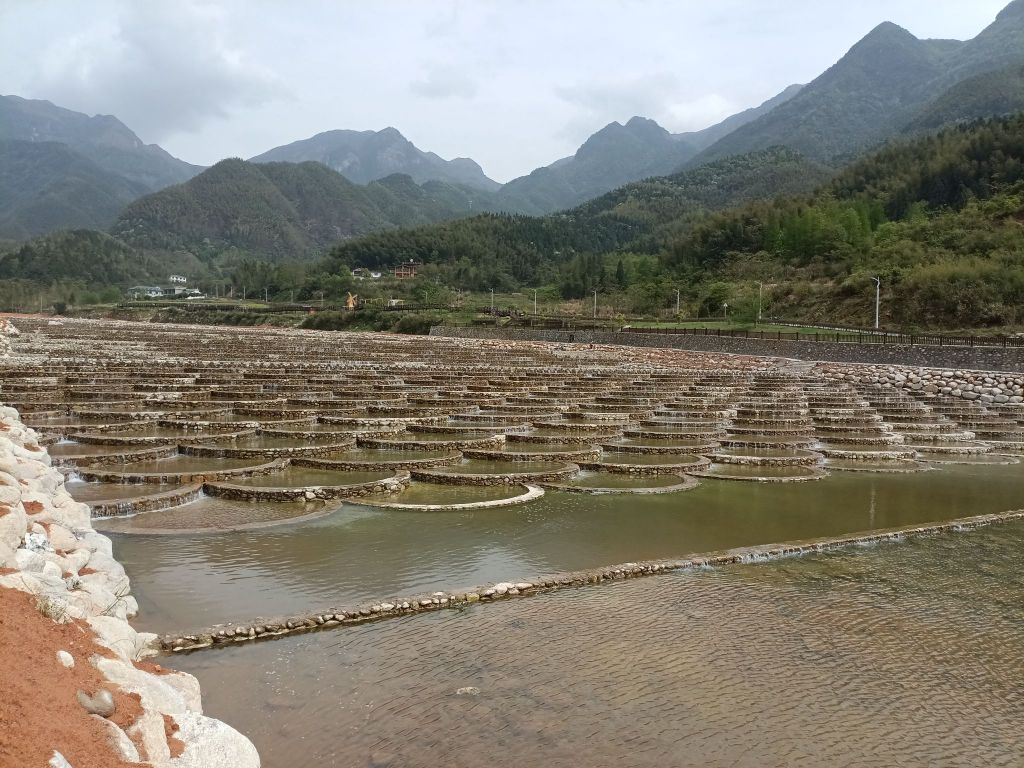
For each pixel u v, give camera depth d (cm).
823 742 1224
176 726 943
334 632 1566
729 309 13912
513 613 1702
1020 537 2464
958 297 10494
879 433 4609
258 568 1945
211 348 8575
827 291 12875
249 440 3578
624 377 6588
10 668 806
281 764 1088
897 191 17175
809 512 2748
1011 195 13862
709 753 1176
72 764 719
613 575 1956
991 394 5919
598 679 1397
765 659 1515
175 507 2533
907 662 1528
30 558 1156
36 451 2172
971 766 1176
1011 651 1595
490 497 2775
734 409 5059
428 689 1331
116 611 1417
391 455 3438
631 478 3209
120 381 5075
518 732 1206
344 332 14838
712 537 2375
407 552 2117
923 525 2533
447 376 6231
